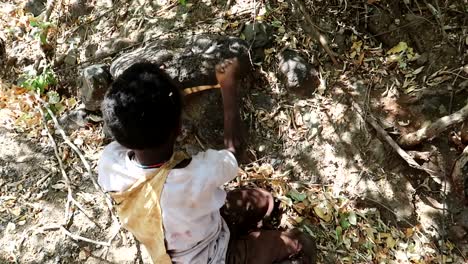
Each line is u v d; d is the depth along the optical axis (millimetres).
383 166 2449
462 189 2326
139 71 1633
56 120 2676
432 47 2604
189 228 1787
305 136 2527
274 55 2662
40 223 2428
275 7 2771
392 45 2662
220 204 1847
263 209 2270
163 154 1688
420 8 2688
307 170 2484
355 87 2562
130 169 1732
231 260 2023
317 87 2592
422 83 2551
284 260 2098
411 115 2486
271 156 2525
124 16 2951
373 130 2480
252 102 2598
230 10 2799
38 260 2338
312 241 2240
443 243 2322
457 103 2482
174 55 2572
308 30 2680
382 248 2326
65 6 3074
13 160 2617
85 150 2641
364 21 2703
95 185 2479
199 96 2529
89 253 2346
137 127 1576
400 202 2404
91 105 2672
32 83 2768
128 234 2377
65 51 2932
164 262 1841
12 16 3119
